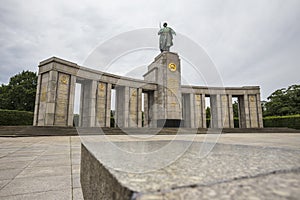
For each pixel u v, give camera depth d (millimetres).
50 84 17219
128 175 985
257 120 28531
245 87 29406
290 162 1370
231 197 656
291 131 21891
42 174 3557
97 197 1374
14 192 2648
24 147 7352
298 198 633
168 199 643
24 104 33375
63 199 2420
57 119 17312
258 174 988
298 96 35969
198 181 872
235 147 2596
